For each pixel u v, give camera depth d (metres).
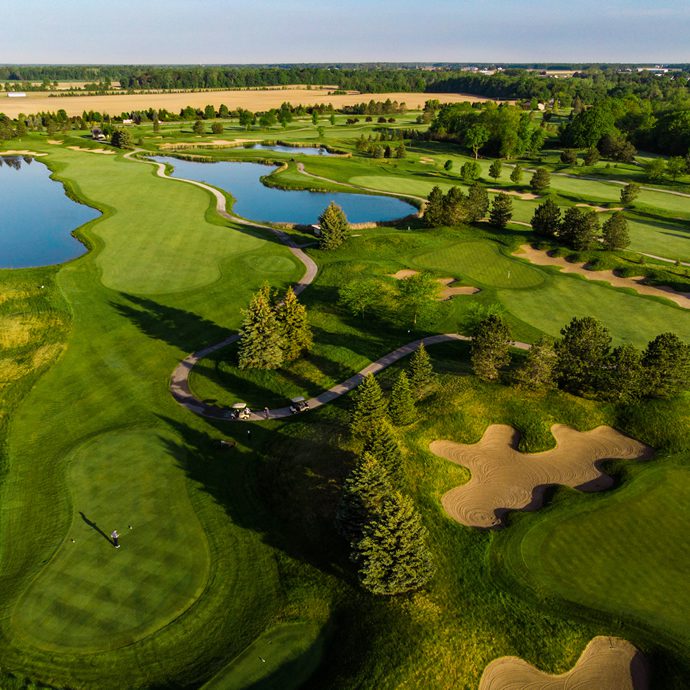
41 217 109.94
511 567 35.00
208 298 75.12
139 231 99.88
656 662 29.64
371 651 29.36
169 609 33.12
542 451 45.94
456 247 97.00
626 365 48.62
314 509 39.59
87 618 32.62
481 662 29.34
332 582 34.19
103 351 61.97
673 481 41.88
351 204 129.25
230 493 42.22
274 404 53.88
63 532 38.66
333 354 61.59
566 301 76.06
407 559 32.00
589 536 37.38
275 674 29.41
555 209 101.62
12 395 53.91
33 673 29.72
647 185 149.38
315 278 83.38
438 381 52.00
